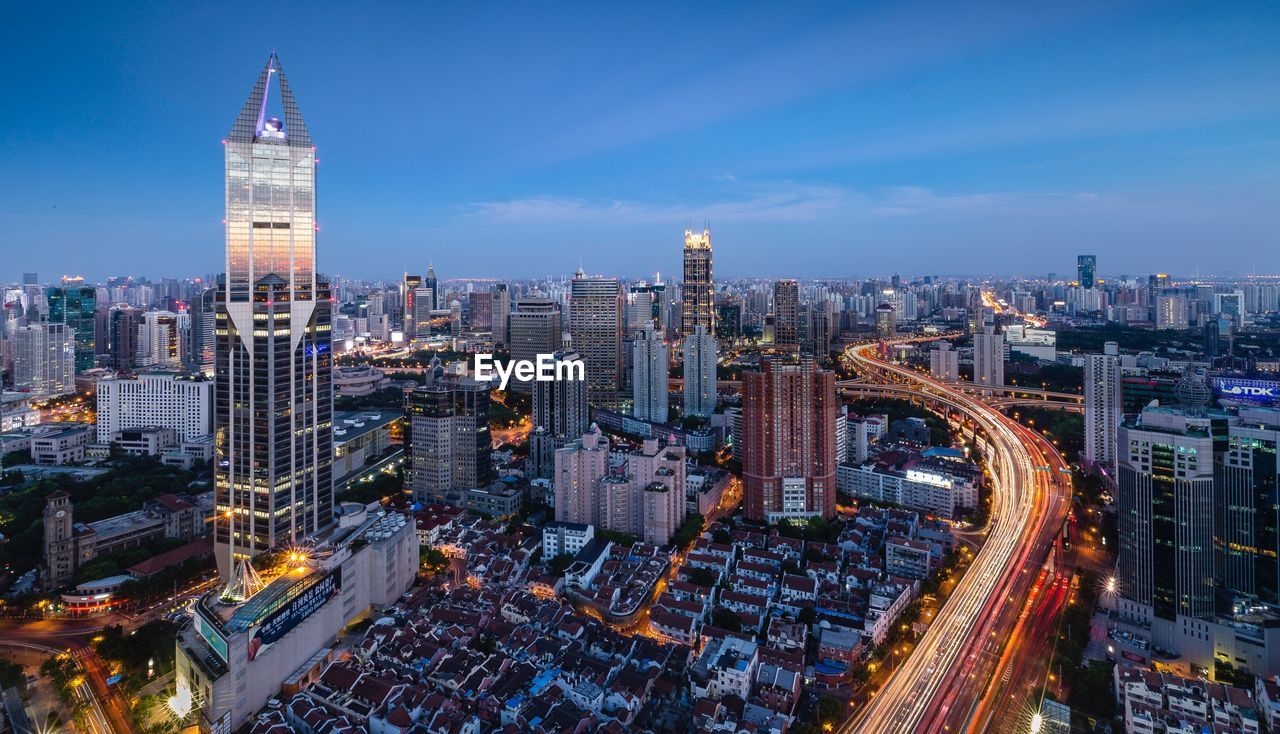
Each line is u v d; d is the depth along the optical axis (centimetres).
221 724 19288
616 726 19662
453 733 19512
